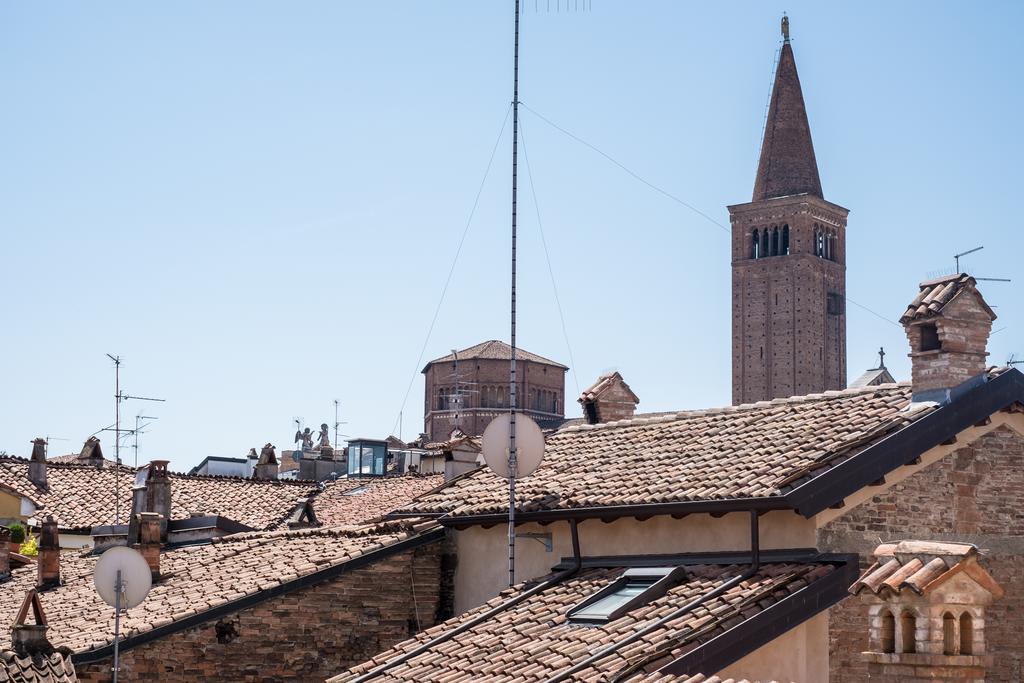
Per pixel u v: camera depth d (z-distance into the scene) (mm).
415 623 36812
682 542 30797
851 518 28062
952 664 18688
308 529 41062
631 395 43750
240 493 62938
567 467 36562
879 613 19578
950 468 29094
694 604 27609
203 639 34594
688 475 31266
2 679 25203
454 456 45312
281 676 35156
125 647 33781
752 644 26391
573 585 32281
